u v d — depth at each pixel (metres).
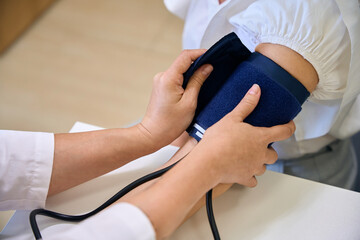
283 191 0.55
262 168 0.51
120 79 1.52
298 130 0.69
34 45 1.65
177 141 0.61
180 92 0.52
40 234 0.48
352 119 0.67
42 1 1.76
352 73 0.55
